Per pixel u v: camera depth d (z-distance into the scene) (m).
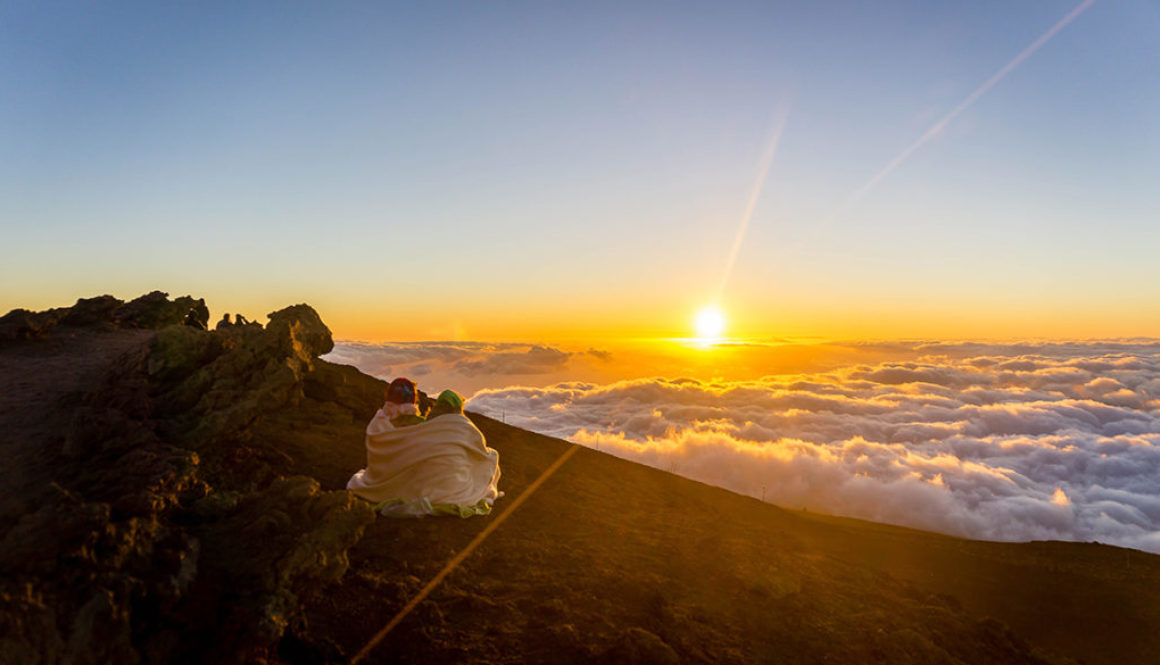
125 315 8.13
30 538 2.78
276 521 3.69
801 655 5.45
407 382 8.23
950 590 9.55
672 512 9.80
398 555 6.23
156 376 4.59
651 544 7.75
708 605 6.13
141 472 3.43
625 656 4.79
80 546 2.82
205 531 3.64
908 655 5.70
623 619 5.54
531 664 4.68
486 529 7.32
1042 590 10.17
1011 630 7.09
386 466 7.65
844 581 7.60
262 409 4.51
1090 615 9.27
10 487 3.14
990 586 10.09
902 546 11.80
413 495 7.56
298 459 8.40
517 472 10.47
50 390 4.44
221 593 3.27
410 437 7.73
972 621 7.07
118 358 5.03
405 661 4.55
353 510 3.83
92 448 3.57
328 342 5.35
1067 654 7.81
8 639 2.46
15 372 4.81
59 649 2.58
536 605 5.59
